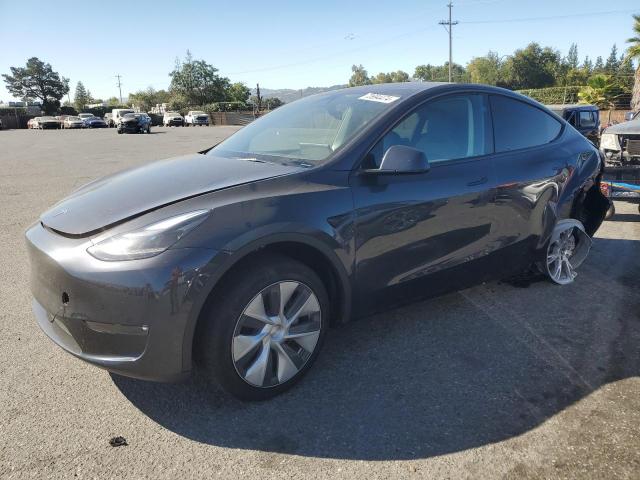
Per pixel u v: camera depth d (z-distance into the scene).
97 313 2.35
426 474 2.20
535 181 3.78
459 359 3.12
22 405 2.67
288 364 2.71
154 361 2.36
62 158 16.31
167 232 2.36
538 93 41.62
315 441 2.41
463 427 2.49
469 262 3.46
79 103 117.56
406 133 3.17
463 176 3.32
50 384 2.87
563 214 4.14
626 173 6.54
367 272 2.94
